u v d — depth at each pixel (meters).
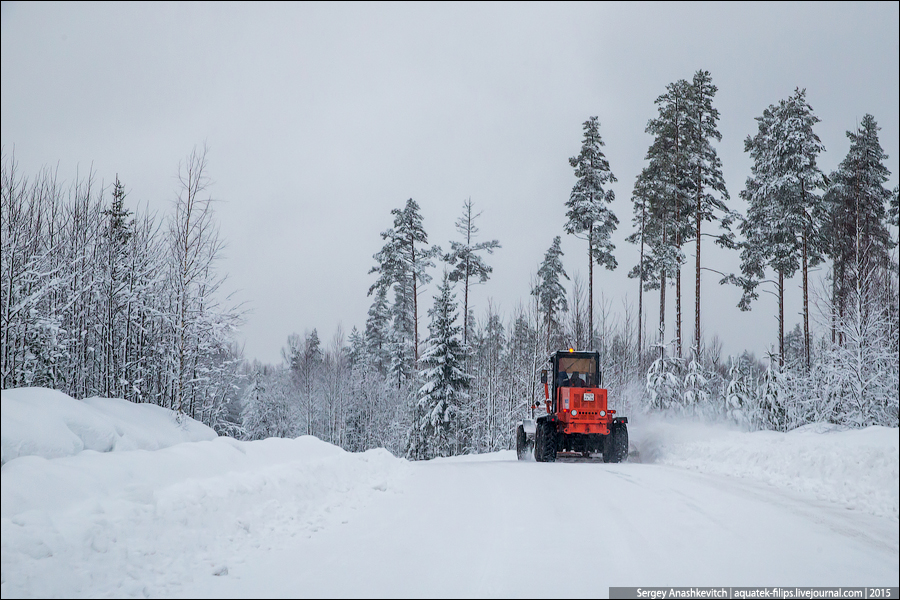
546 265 48.50
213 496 7.27
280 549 6.58
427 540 7.03
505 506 9.13
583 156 37.84
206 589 5.23
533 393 36.59
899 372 21.22
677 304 33.03
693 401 25.34
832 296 22.95
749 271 35.91
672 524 7.82
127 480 6.82
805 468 11.65
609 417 18.05
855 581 5.59
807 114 31.62
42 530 5.42
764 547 6.71
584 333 39.59
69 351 19.03
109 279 19.30
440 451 35.94
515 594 5.19
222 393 23.30
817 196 31.47
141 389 20.11
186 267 16.95
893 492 9.19
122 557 5.59
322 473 10.16
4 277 15.37
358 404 56.41
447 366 37.06
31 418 7.05
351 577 5.64
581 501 9.49
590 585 5.44
